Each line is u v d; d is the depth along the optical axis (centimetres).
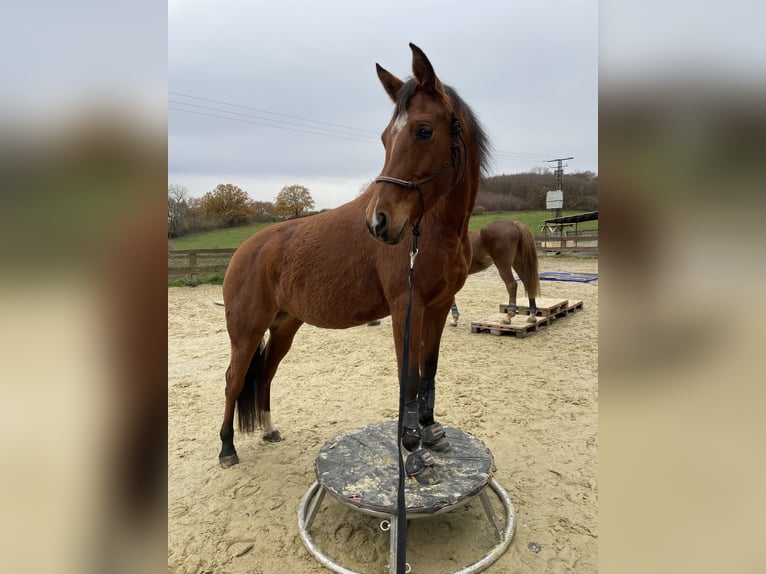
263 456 324
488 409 395
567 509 254
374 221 180
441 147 191
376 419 386
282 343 334
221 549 228
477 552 221
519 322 671
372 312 254
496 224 661
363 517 252
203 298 1055
